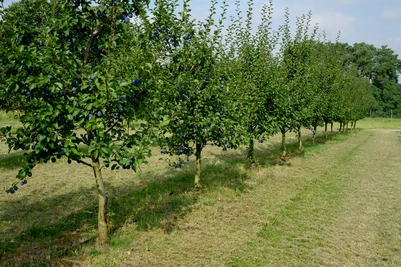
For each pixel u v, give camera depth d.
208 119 7.09
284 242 5.73
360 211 7.41
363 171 11.80
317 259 5.16
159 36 6.92
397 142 22.56
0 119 21.34
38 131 4.25
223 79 7.71
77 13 4.98
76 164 11.43
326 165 12.80
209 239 5.73
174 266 4.79
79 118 4.45
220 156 13.77
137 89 4.58
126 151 4.61
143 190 8.31
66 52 4.80
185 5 7.15
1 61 4.23
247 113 8.96
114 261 4.82
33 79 4.02
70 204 7.24
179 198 7.65
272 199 8.09
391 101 74.06
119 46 5.30
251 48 10.80
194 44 7.09
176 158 13.05
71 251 5.02
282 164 12.66
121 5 5.05
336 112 21.67
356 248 5.59
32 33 4.54
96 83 4.23
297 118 12.61
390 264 5.08
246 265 4.91
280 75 11.98
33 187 8.50
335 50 20.67
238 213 7.05
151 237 5.73
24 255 4.91
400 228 6.46
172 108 6.43
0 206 7.03
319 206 7.68
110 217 6.34
